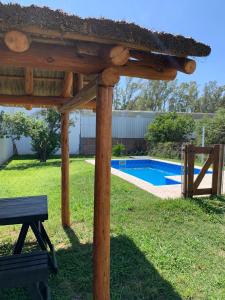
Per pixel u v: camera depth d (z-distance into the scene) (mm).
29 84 3928
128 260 3371
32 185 8078
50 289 2811
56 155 17438
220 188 6355
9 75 3871
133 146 19656
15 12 1412
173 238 4047
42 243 3193
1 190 7402
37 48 1843
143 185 7551
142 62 2209
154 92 36125
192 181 6137
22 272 2084
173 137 17203
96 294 2246
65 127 4547
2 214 3020
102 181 2162
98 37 1658
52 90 4371
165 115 18047
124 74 2188
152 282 2938
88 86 2441
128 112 19703
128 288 2828
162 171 13727
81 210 5465
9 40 1551
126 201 5918
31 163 13664
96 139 2145
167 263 3322
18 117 14148
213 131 14391
